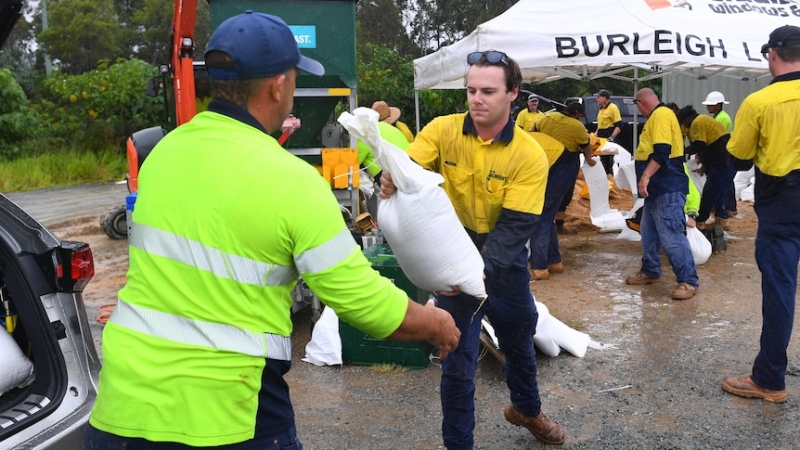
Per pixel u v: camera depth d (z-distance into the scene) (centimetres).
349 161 563
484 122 276
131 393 167
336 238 169
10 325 268
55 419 238
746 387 399
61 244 266
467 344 285
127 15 5128
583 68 848
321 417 389
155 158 180
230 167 168
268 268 168
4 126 1875
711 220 793
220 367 166
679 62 610
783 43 356
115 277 733
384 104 695
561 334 474
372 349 459
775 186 360
